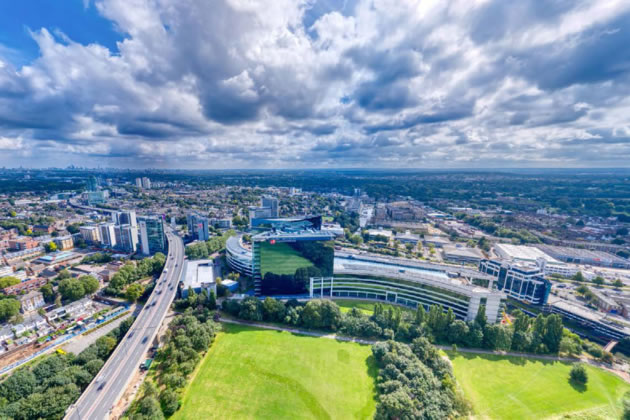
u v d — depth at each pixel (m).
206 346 179.25
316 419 136.00
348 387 155.38
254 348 186.12
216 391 150.00
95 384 150.12
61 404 132.12
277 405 142.88
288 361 174.38
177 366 157.88
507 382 166.12
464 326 195.12
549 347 192.50
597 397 157.75
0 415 123.69
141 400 142.25
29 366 174.62
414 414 128.62
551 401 153.88
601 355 188.62
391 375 155.62
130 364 165.25
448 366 167.88
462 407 139.12
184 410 138.25
